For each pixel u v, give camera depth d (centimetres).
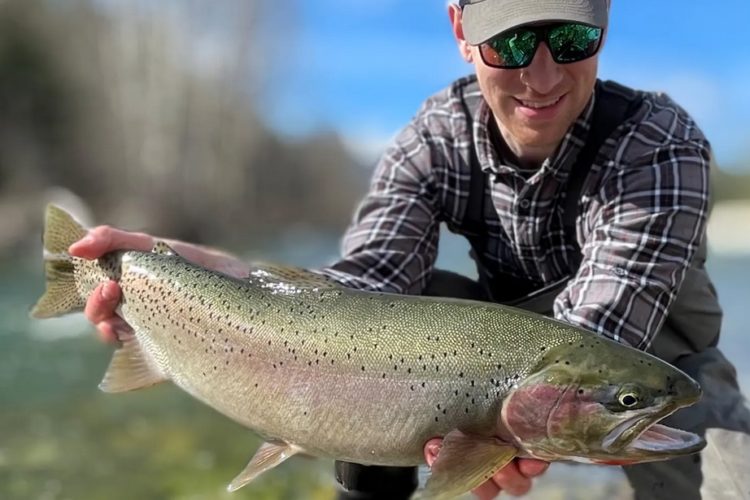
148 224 895
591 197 96
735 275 521
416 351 81
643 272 88
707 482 89
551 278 104
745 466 88
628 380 74
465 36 94
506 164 101
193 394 96
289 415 87
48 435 169
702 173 92
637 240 89
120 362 103
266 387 88
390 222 108
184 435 170
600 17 89
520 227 102
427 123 109
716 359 101
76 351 271
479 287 116
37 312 111
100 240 104
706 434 92
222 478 142
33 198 813
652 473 93
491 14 90
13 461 152
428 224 109
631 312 86
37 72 949
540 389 76
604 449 75
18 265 544
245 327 91
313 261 619
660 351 100
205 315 94
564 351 76
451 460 76
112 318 106
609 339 78
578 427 75
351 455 85
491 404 78
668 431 76
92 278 107
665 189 90
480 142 102
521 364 77
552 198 98
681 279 90
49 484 139
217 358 93
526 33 89
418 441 81
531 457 79
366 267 106
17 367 244
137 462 152
